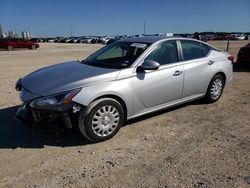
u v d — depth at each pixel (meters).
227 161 4.15
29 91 4.79
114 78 4.90
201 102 7.00
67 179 3.76
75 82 4.64
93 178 3.77
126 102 5.05
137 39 6.02
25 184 3.67
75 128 4.97
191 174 3.82
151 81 5.35
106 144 4.78
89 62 5.81
